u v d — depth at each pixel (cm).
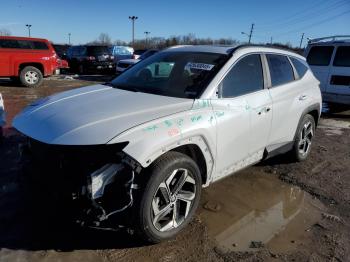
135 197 305
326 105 1129
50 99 392
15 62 1405
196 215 394
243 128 405
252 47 455
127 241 338
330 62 977
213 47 449
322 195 467
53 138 301
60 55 2822
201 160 367
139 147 295
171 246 336
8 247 322
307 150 583
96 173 292
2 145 595
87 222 300
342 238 366
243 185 484
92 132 300
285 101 484
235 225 380
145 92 395
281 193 466
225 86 394
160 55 471
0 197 411
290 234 369
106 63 2269
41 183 324
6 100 1067
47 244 329
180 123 331
